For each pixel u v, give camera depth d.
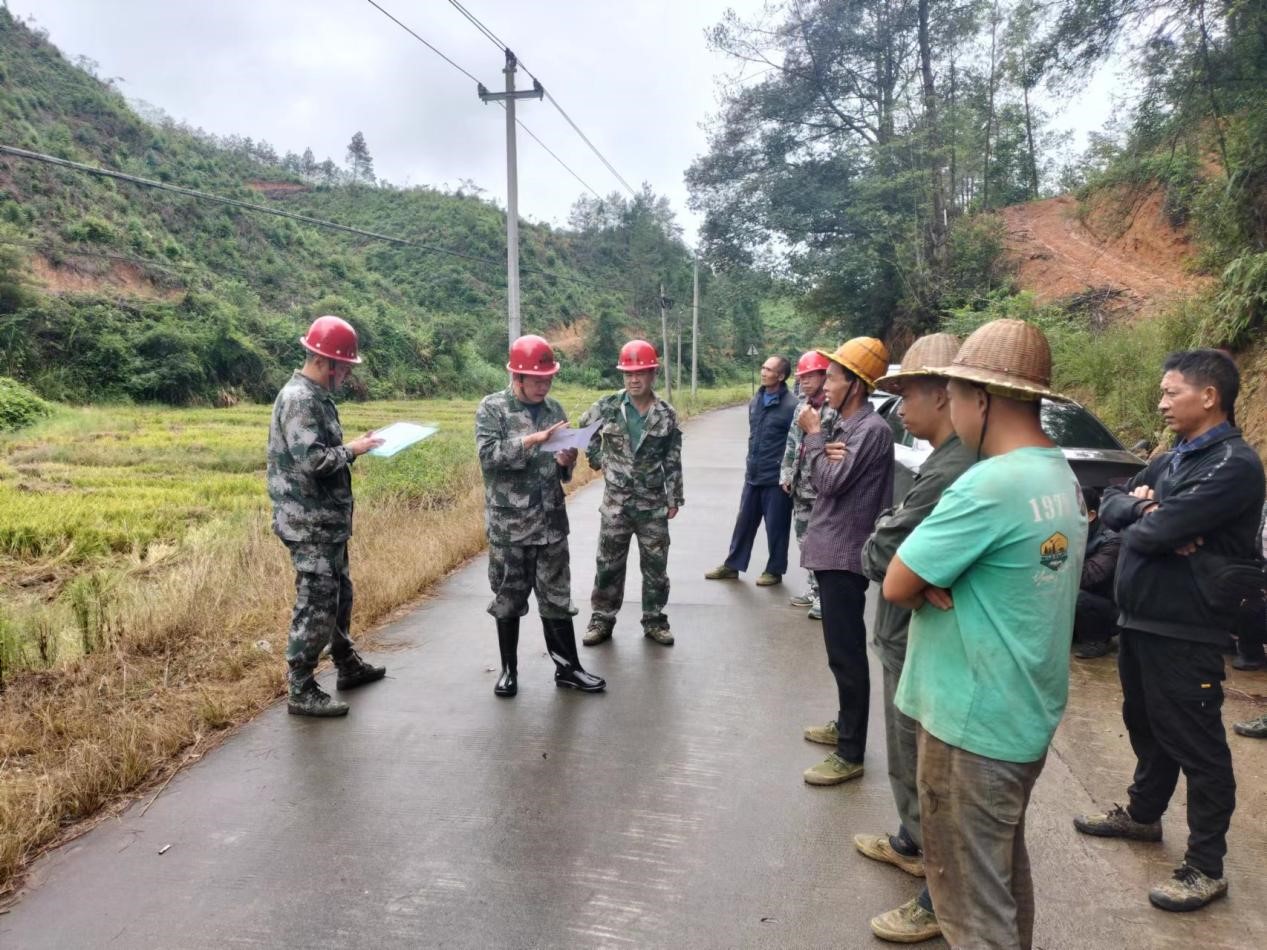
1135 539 2.77
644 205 72.19
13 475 13.64
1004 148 24.78
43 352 31.69
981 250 19.78
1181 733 2.73
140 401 33.03
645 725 4.14
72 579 7.50
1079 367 11.66
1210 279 10.60
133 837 3.15
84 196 44.94
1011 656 1.94
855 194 22.41
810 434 3.56
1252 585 2.62
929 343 2.58
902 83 22.31
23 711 4.09
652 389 5.19
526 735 4.02
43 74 57.91
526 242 77.44
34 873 2.94
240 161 80.38
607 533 5.19
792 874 2.94
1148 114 10.15
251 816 3.29
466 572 7.07
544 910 2.74
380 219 76.19
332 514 4.17
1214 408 2.83
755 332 70.44
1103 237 19.14
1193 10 9.00
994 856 2.00
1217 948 2.57
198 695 4.31
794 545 8.08
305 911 2.74
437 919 2.70
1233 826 3.26
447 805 3.38
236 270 50.50
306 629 4.12
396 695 4.49
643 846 3.10
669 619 5.84
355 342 4.26
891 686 2.81
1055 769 3.73
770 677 4.77
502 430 4.36
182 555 7.86
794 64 23.88
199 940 2.60
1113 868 2.99
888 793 3.49
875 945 2.58
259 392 36.81
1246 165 9.15
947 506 1.97
